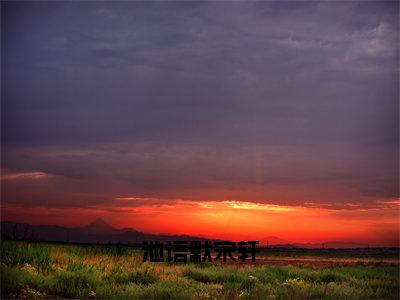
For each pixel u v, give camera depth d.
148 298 13.46
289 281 16.92
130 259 23.91
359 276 20.39
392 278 19.38
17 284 13.33
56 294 13.70
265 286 15.75
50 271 16.56
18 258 16.83
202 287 14.83
